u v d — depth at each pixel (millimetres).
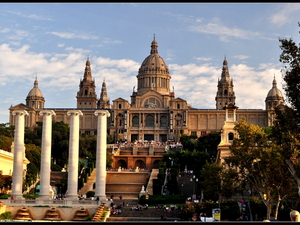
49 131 91438
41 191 89750
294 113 54531
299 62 52406
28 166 126750
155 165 187250
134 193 131250
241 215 79438
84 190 126250
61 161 170500
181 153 161625
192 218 77562
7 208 83562
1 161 113188
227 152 101000
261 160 72500
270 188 71625
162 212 87438
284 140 55500
